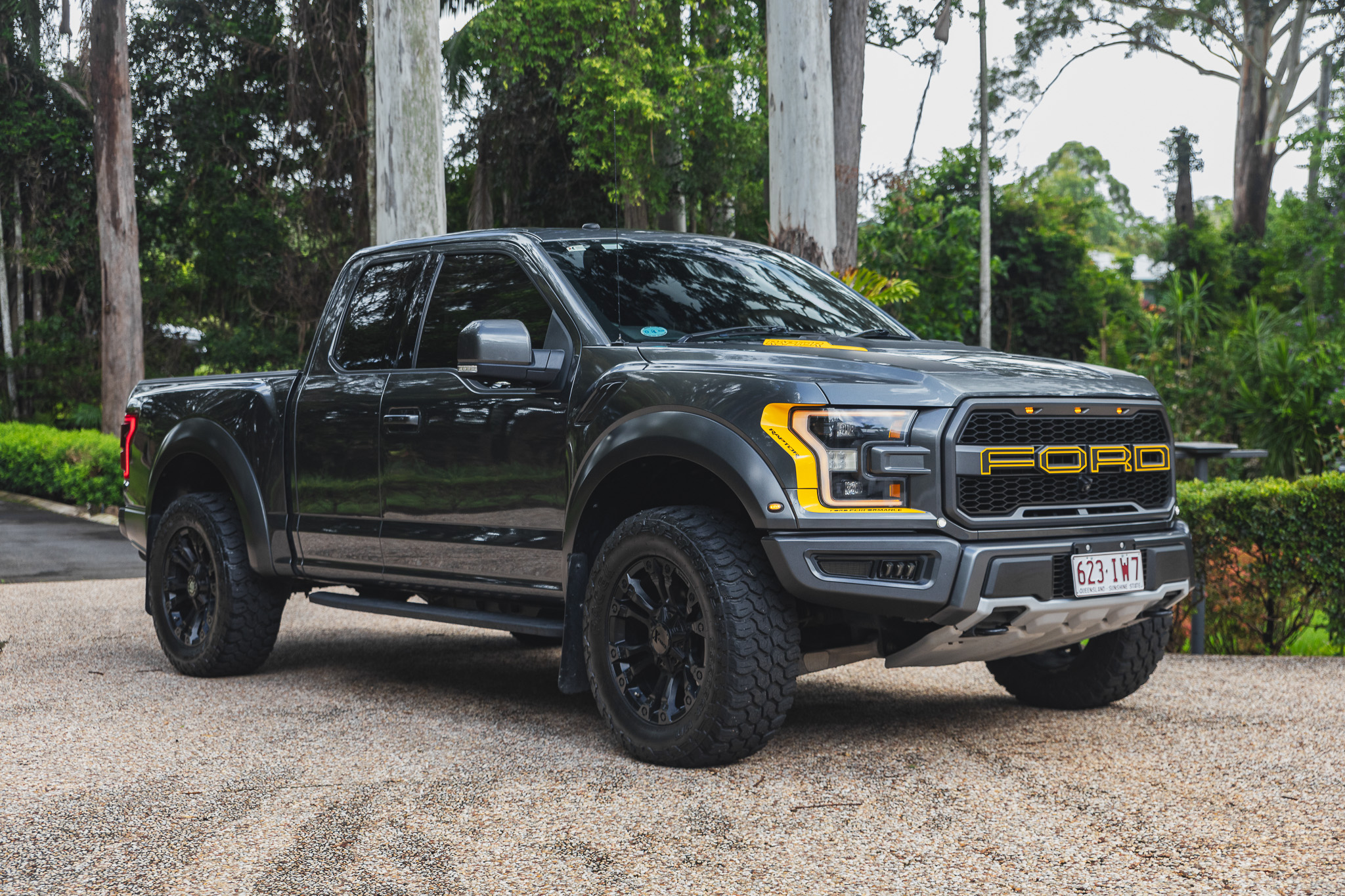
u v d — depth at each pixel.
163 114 26.30
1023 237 33.06
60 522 15.55
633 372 4.11
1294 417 17.92
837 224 13.10
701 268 4.87
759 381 3.78
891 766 3.96
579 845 3.14
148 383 6.41
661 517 3.94
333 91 23.78
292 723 4.70
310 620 7.98
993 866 2.96
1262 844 3.13
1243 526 6.42
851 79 13.12
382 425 4.93
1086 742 4.32
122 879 2.91
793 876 2.89
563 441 4.26
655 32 22.22
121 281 20.92
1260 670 5.95
